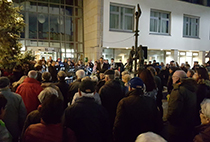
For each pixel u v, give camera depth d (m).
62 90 4.35
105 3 16.58
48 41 17.88
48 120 1.83
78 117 2.24
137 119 2.38
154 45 19.20
